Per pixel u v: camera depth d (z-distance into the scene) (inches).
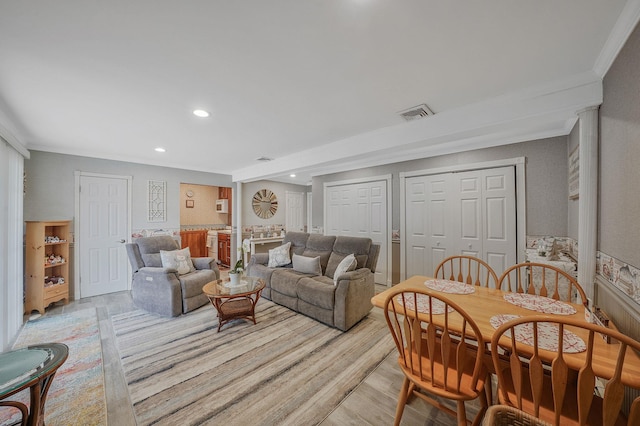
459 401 49.4
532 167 117.6
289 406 65.6
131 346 95.4
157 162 178.7
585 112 70.1
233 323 115.5
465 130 89.0
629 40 51.4
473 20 49.6
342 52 59.8
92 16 47.5
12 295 105.5
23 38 53.2
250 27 51.3
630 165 52.0
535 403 37.9
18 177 115.2
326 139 128.0
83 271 151.6
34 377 48.8
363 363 84.4
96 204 157.2
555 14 48.1
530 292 76.5
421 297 67.3
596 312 51.3
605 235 64.0
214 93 79.1
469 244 135.5
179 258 145.0
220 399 68.0
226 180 223.8
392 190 167.3
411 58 62.2
